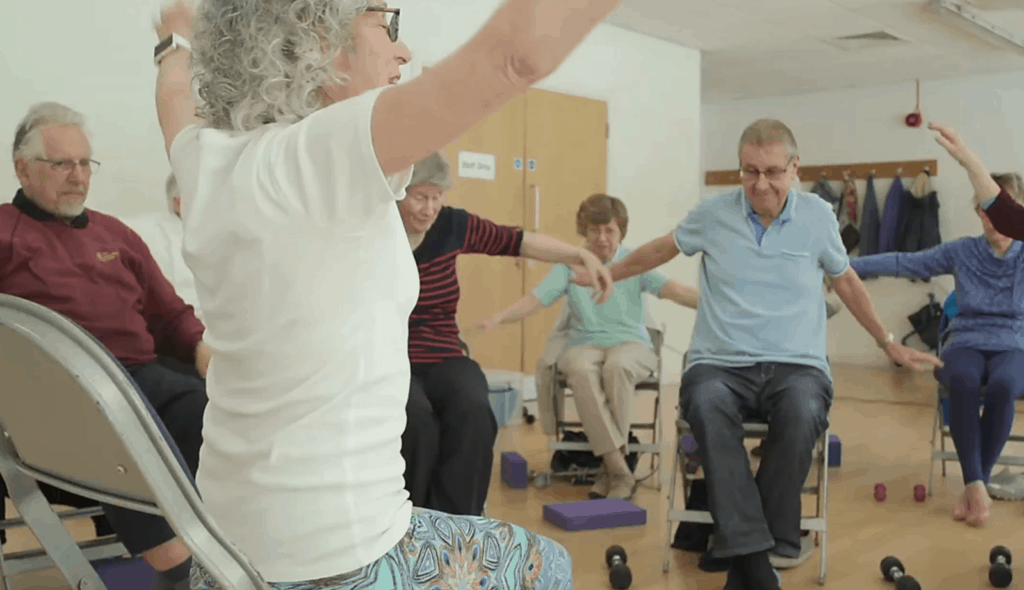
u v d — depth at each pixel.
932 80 8.69
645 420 5.65
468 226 2.66
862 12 6.28
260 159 0.80
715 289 2.95
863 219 8.98
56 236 2.30
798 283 2.84
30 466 0.99
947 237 8.66
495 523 1.04
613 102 6.74
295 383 0.82
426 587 0.92
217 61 0.88
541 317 6.30
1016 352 3.70
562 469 4.12
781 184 2.78
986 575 2.82
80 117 2.35
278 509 0.84
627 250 4.06
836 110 9.21
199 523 0.77
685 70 7.32
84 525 3.21
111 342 2.31
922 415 6.05
